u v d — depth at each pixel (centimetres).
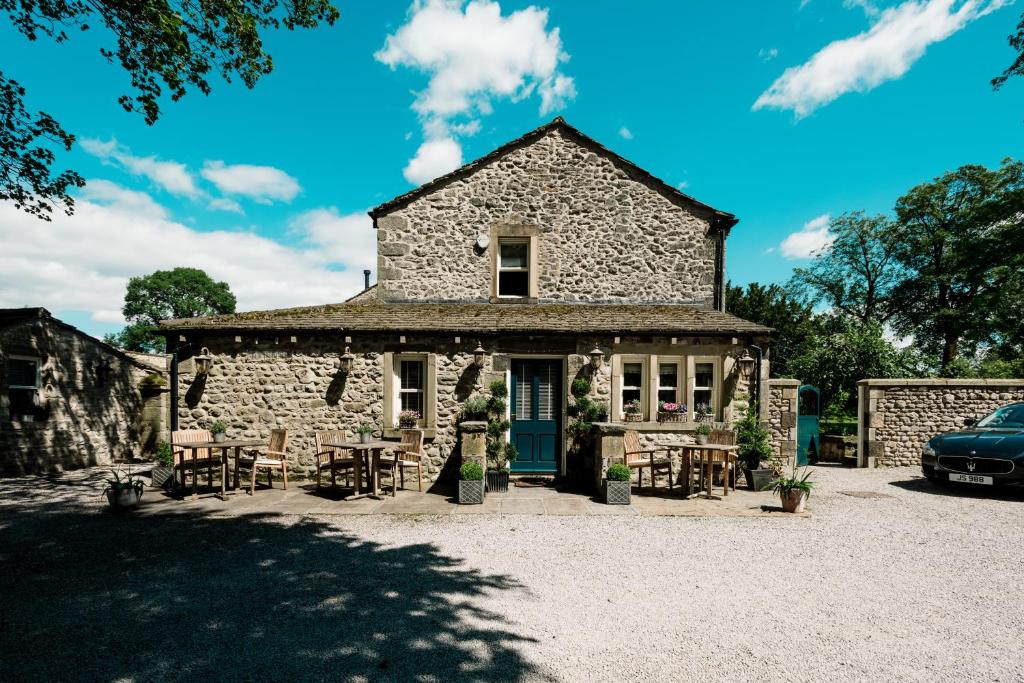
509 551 520
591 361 881
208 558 496
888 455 1066
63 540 552
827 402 1689
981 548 536
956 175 2330
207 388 877
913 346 2591
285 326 855
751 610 386
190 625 357
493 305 1024
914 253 2481
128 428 1250
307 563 482
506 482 798
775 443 938
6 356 973
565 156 1052
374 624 359
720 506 711
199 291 4428
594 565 481
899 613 382
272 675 294
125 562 484
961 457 790
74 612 378
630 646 330
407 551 518
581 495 775
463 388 880
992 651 326
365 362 884
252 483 772
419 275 1036
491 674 296
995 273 1850
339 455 870
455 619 367
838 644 334
